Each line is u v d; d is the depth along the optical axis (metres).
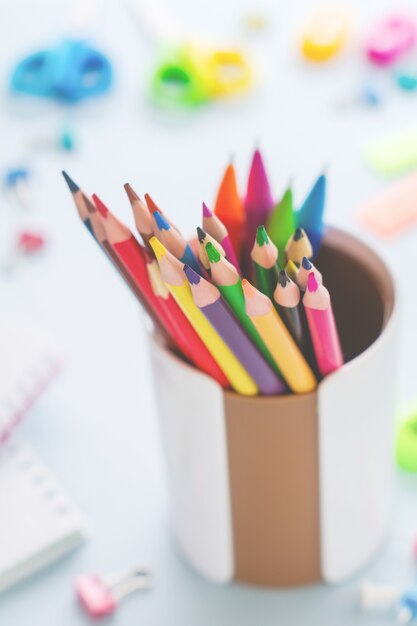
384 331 0.51
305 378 0.50
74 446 0.69
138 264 0.48
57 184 0.90
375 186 0.87
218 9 1.07
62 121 0.96
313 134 0.92
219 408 0.51
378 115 0.94
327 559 0.59
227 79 0.96
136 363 0.75
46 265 0.83
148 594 0.61
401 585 0.60
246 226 0.53
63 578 0.62
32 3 1.10
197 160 0.91
